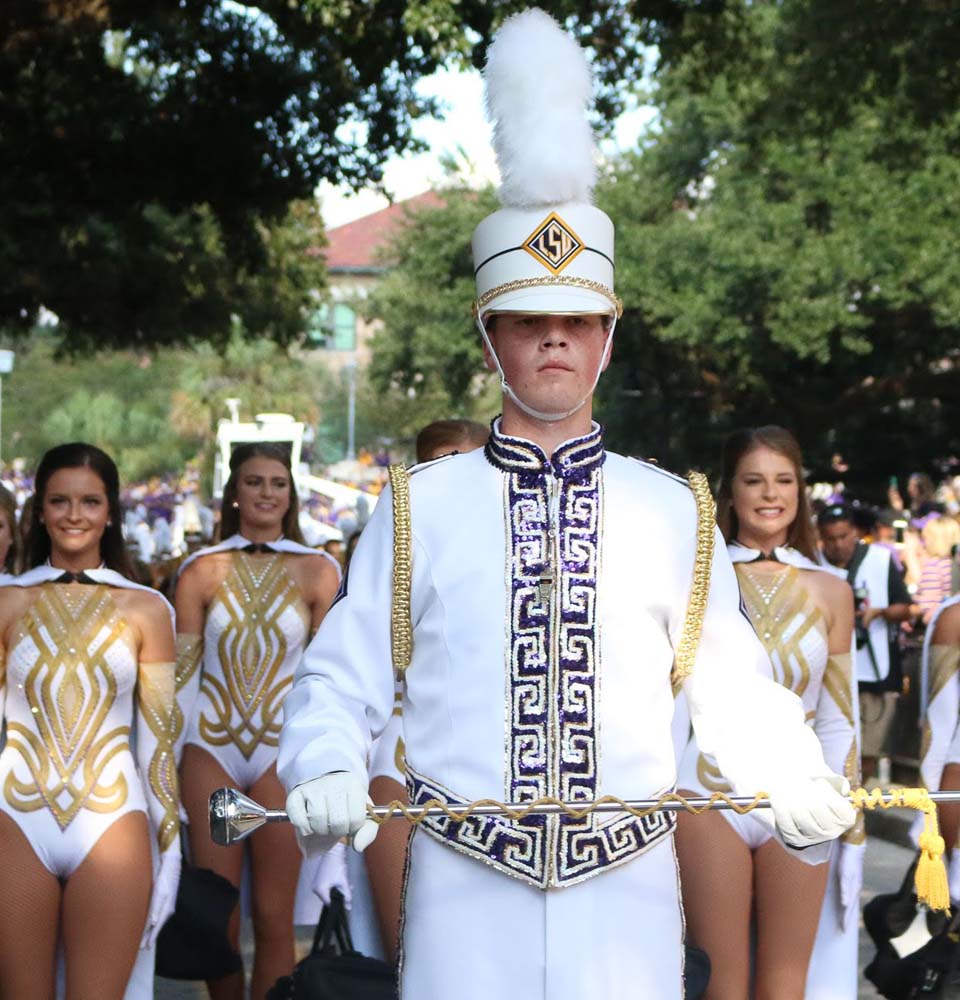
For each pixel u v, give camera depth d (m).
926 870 3.01
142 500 43.19
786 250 29.16
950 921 5.10
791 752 3.00
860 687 11.23
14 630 5.16
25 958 5.01
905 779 12.34
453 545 3.11
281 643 6.32
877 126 26.02
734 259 29.09
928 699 5.66
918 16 15.09
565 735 3.02
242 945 7.79
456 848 3.01
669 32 15.24
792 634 5.29
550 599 3.06
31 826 5.03
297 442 19.61
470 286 37.78
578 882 2.98
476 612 3.07
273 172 15.67
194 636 6.33
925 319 30.38
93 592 5.23
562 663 3.04
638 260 30.56
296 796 2.82
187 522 31.80
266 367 61.28
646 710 3.07
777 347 30.97
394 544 3.12
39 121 15.12
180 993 6.99
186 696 6.29
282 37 15.19
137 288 19.64
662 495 3.19
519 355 3.15
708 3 14.29
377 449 73.38
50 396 74.69
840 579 5.43
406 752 3.13
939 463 35.19
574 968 2.96
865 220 28.83
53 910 5.05
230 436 19.56
